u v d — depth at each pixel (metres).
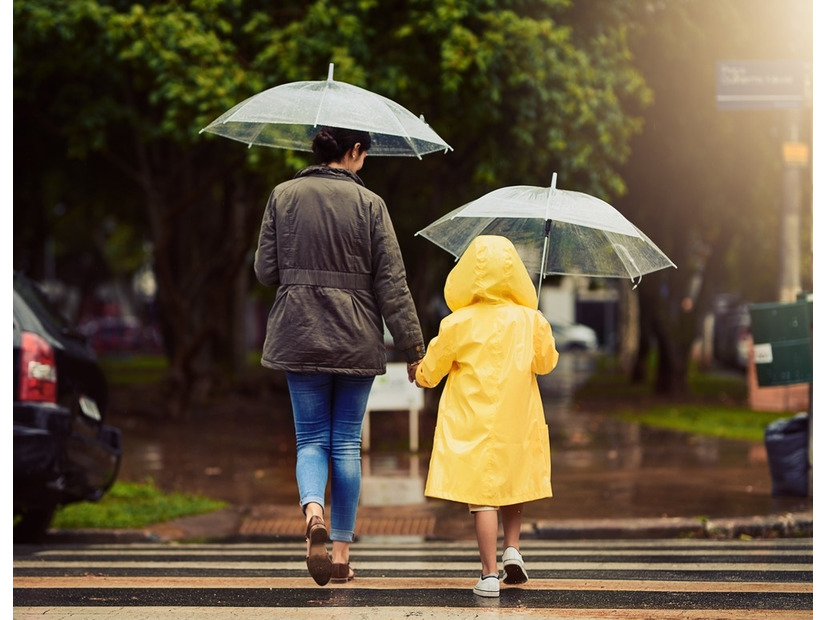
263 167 19.69
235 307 37.53
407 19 19.45
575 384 41.78
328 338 7.25
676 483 15.40
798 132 16.72
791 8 26.12
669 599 7.41
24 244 35.72
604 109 20.73
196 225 32.94
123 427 24.33
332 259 7.32
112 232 68.56
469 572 8.81
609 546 11.18
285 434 23.53
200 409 28.77
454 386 7.42
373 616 6.70
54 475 10.52
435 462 7.36
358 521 13.13
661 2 24.50
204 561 9.66
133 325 80.50
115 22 20.30
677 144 28.67
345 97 7.86
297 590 7.69
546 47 19.69
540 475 7.43
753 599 7.45
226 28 20.34
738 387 38.53
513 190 8.13
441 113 19.75
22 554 10.34
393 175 26.55
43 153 29.91
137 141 27.88
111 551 10.73
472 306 7.49
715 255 33.53
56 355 10.75
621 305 49.53
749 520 12.44
